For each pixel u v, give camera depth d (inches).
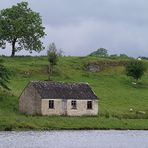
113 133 4768.7
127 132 4916.3
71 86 5880.9
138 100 6707.7
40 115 5556.1
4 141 3873.0
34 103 5620.1
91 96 5836.6
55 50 7805.1
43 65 7864.2
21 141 3912.4
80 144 3890.3
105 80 7687.0
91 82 7475.4
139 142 4148.6
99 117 5620.1
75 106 5753.0
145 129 5260.8
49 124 5007.4
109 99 6594.5
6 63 7864.2
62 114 5684.1
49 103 5629.9
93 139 4222.4
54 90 5728.3
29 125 4874.5
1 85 6013.8
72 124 5113.2
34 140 4003.4
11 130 4712.1
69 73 7800.2
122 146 3870.6
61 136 4345.5
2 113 5359.3
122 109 6117.1
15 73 7313.0
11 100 5831.7
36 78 7303.2
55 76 7534.5
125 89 7258.9
